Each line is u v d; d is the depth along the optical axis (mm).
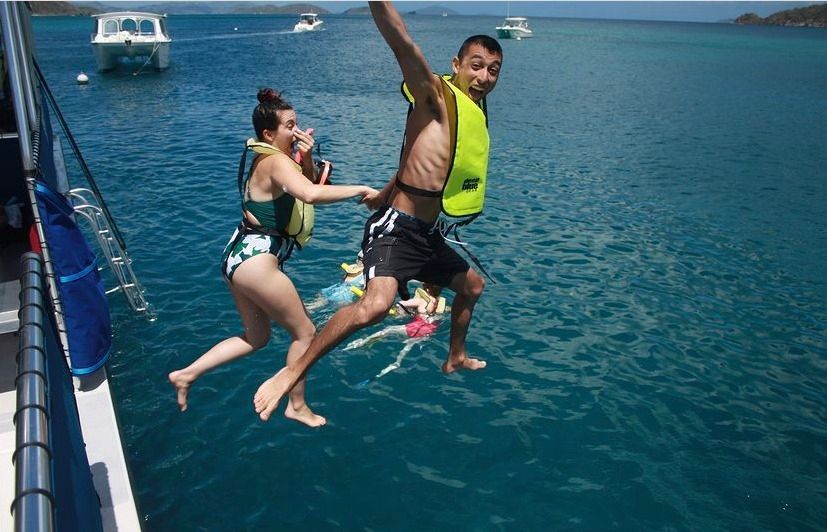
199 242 12523
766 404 8047
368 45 81500
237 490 6391
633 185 18375
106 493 5180
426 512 6168
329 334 3979
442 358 8523
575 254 12656
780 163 22266
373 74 46031
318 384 7953
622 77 50344
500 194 16641
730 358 9078
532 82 44094
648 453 7023
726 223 15227
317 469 6672
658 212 15844
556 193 17078
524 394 7930
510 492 6426
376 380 8062
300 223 4395
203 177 17406
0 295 6133
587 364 8656
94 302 6480
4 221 7488
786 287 11711
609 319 9969
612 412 7672
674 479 6660
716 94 41875
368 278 4109
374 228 4215
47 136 9742
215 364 4602
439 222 4258
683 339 9516
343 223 13562
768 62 75000
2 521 3934
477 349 8859
